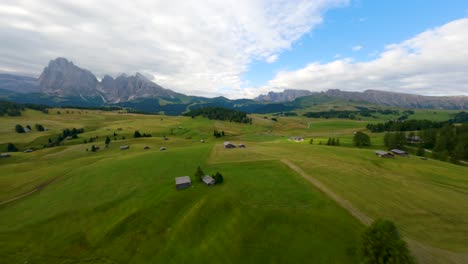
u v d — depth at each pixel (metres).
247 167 68.75
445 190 50.75
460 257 29.12
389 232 27.19
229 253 32.56
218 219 39.84
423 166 71.12
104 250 35.66
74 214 46.31
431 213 40.28
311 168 66.00
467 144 96.19
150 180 60.84
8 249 36.88
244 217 39.47
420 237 33.41
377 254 26.62
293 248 32.16
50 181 70.62
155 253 34.28
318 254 30.67
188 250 34.12
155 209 44.50
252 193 48.62
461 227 36.00
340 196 46.75
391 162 75.69
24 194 62.25
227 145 103.44
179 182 53.09
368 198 46.00
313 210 40.81
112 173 69.06
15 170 86.38
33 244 38.09
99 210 46.84
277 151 92.69
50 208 50.09
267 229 36.31
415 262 27.98
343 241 32.53
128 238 37.78
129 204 47.66
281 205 42.91
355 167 67.88
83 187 60.06
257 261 30.81
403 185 53.38
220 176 55.62
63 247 36.88
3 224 45.41
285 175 60.31
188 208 44.72
